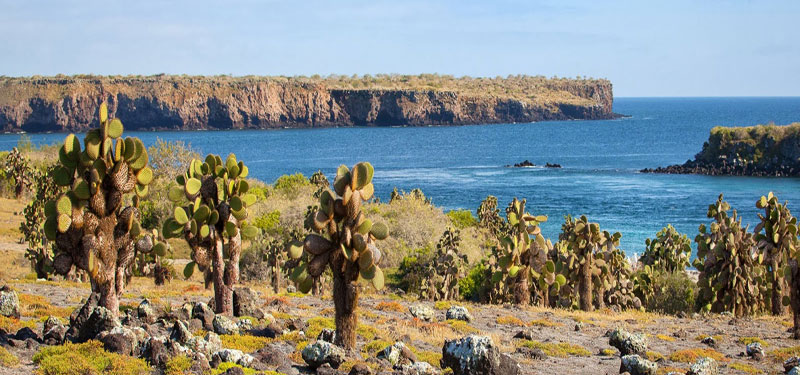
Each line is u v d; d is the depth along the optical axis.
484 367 11.53
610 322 23.92
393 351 13.34
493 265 32.72
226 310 17.86
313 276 14.38
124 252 14.85
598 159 166.50
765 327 24.38
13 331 13.66
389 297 30.67
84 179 14.09
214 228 17.84
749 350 17.80
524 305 27.30
